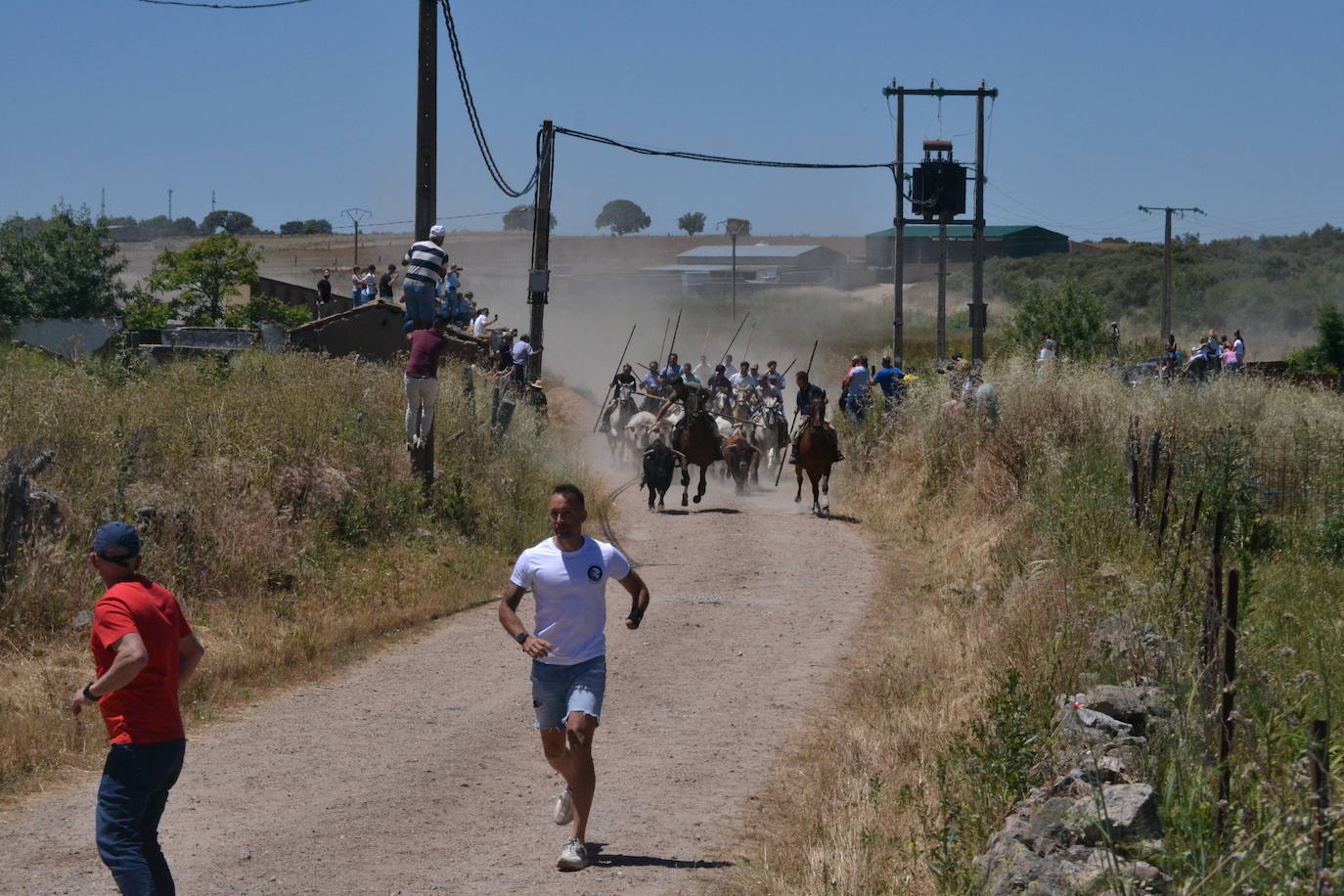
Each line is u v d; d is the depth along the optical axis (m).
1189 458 15.76
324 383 20.12
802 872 7.11
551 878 7.09
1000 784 7.29
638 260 118.25
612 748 9.98
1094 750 6.73
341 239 137.75
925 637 13.03
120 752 5.82
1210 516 13.79
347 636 13.23
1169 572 11.18
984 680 10.34
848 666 12.70
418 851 7.53
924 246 103.44
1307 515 15.20
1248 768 6.39
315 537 15.38
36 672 10.63
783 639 13.90
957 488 20.58
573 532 7.36
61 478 13.61
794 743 10.12
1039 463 18.34
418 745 9.86
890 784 8.45
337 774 9.09
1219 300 75.75
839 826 7.63
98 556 6.00
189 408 17.36
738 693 11.69
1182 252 95.31
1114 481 15.89
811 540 20.17
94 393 17.25
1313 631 10.12
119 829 5.76
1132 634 9.36
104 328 38.16
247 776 8.98
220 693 11.05
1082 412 19.66
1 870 7.00
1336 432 17.80
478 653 13.05
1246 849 5.52
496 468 20.50
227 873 7.09
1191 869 5.63
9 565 11.56
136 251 120.69
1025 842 6.06
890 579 17.19
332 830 7.87
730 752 9.88
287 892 6.82
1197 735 6.85
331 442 17.33
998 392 22.11
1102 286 84.56
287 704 11.00
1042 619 11.16
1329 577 13.10
